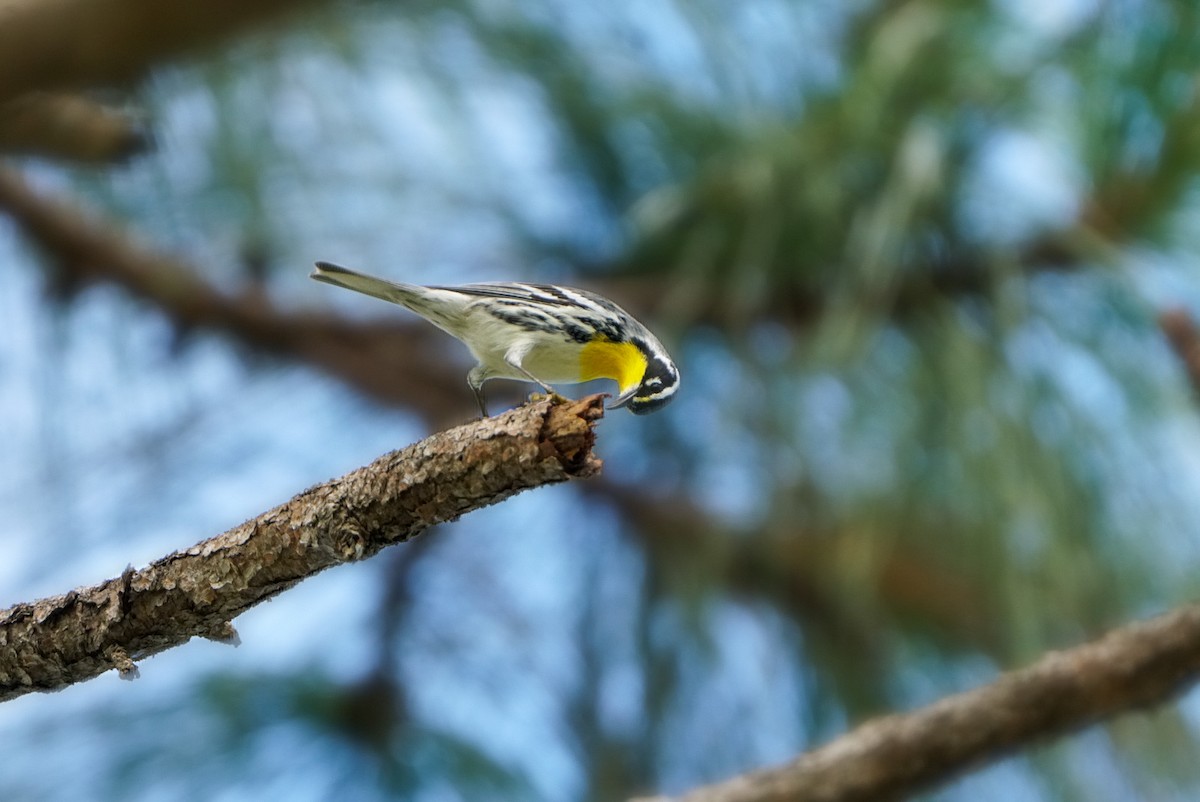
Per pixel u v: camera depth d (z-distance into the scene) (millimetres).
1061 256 6523
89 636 6328
